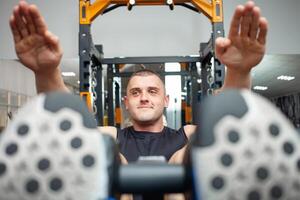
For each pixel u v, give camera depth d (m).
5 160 0.30
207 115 0.31
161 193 0.36
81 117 0.32
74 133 0.31
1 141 0.31
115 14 3.17
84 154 0.31
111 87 2.73
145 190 0.36
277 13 3.21
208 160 0.30
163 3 2.07
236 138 0.30
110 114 2.74
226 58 0.63
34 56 0.59
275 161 0.29
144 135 1.55
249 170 0.29
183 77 3.10
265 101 0.32
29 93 3.74
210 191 0.30
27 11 0.52
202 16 3.16
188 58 2.54
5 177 0.30
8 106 3.36
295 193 0.29
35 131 0.31
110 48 3.15
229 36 0.60
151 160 0.40
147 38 3.16
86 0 1.98
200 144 0.31
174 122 2.98
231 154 0.30
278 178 0.29
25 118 0.31
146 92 1.58
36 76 0.62
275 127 0.30
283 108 7.93
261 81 5.46
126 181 0.35
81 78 1.94
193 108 2.72
